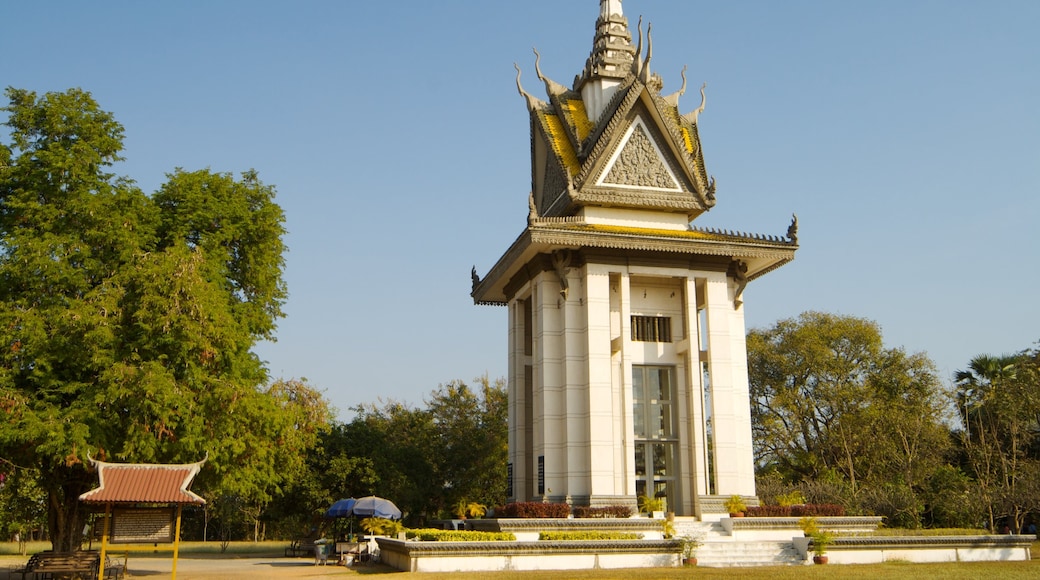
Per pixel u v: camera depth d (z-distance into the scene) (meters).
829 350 68.12
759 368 71.69
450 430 63.53
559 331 39.03
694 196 41.91
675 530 34.22
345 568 33.66
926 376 65.31
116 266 28.81
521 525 33.16
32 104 29.78
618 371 38.53
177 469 23.55
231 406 27.89
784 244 40.25
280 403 32.53
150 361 26.86
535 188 47.22
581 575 26.78
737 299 41.22
